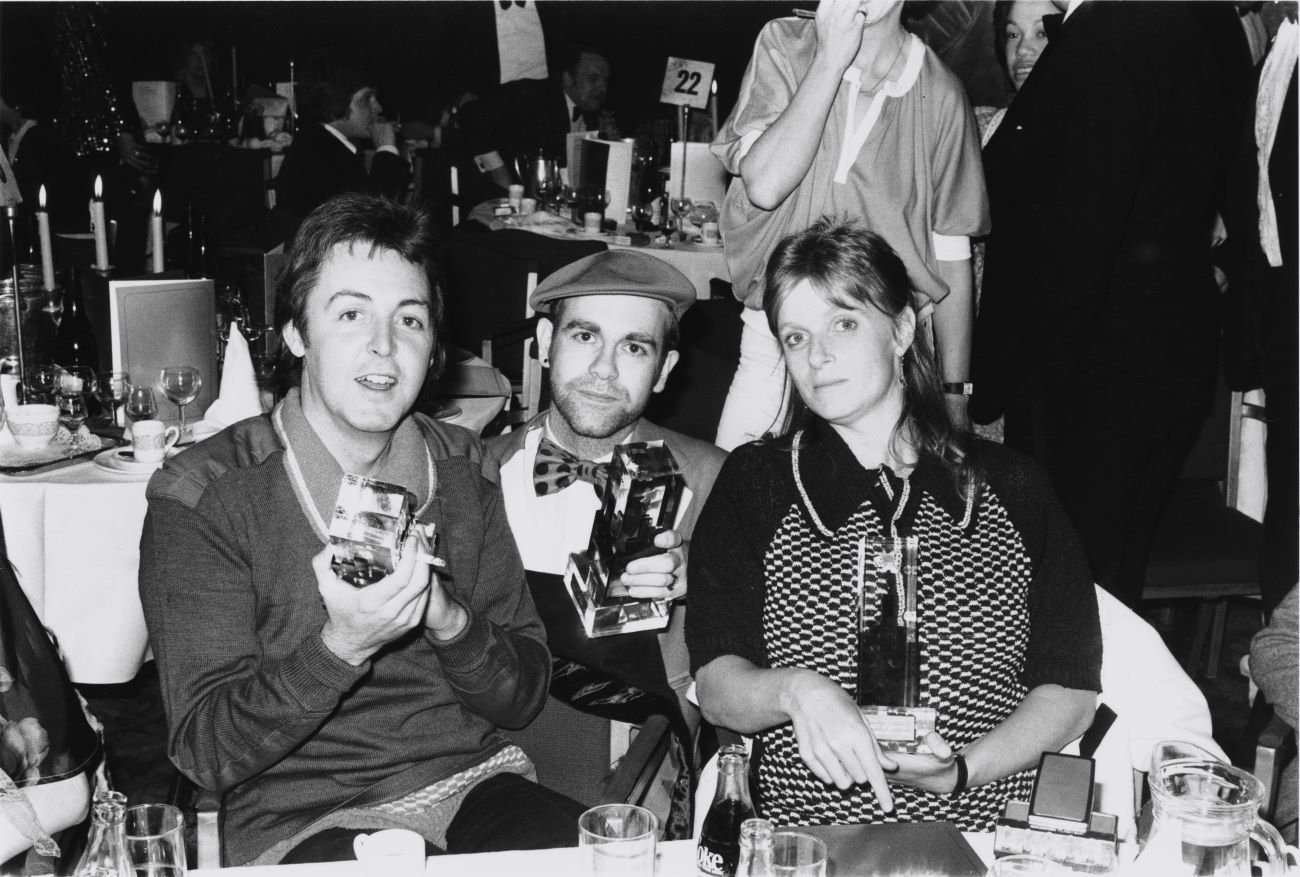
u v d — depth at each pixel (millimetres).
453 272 4273
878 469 1714
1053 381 2857
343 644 1515
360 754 1709
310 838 1638
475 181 6898
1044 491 1722
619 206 6039
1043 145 2709
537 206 6367
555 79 8562
